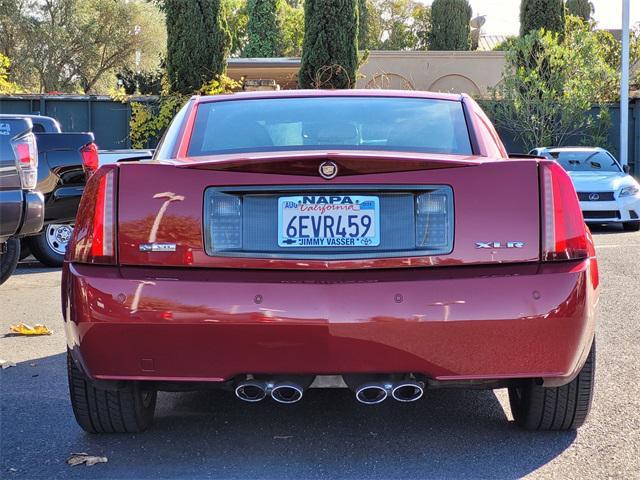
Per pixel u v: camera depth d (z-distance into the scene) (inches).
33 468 132.6
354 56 736.3
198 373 123.8
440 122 151.6
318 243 124.3
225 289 120.8
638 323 242.1
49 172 376.2
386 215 125.0
